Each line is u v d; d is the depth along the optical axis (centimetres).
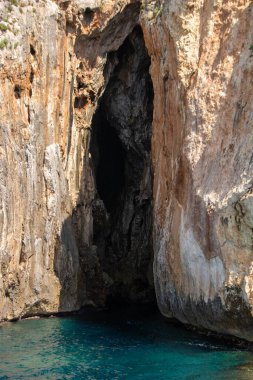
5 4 2967
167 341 2464
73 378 1980
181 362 2131
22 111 2966
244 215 2191
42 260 2991
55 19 3238
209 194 2372
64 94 3328
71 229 3212
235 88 2506
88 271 3356
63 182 3192
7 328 2722
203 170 2481
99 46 3612
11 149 2831
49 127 3155
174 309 2686
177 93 2738
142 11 3116
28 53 3005
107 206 4278
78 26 3438
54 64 3225
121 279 3803
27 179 2936
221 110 2523
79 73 3547
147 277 3831
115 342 2464
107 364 2138
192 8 2772
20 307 2861
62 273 3080
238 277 2192
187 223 2508
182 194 2614
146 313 3222
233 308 2216
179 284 2594
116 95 3978
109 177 4297
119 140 4244
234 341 2380
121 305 3550
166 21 2823
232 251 2223
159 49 2948
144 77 3981
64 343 2453
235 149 2394
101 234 3875
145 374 2011
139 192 4056
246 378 1919
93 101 3656
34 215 2958
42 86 3111
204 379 1930
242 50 2558
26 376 2006
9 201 2775
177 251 2608
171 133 2808
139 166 4097
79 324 2861
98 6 3472
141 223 4006
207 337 2519
